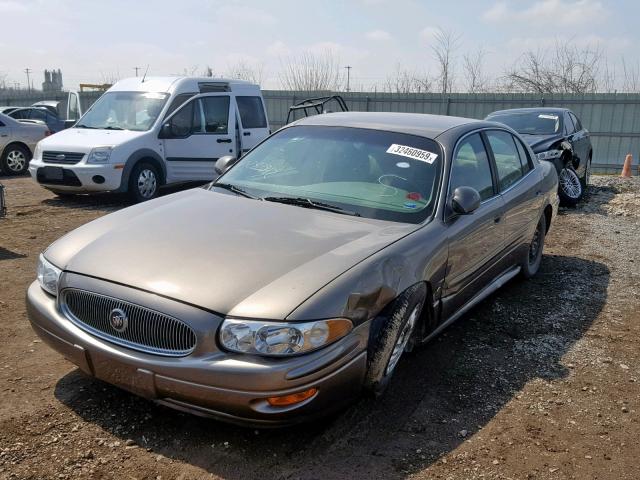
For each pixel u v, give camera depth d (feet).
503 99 68.49
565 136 35.17
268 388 8.79
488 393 12.14
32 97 104.53
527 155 19.07
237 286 9.44
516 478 9.50
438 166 13.52
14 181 40.73
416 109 71.61
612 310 17.24
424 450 10.09
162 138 32.68
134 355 9.43
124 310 9.62
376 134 14.60
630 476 9.71
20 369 12.23
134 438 10.03
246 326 8.93
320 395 9.23
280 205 12.76
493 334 15.19
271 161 14.74
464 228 13.21
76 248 11.10
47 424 10.31
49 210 29.17
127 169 30.83
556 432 10.86
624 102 64.64
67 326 10.23
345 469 9.47
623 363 13.82
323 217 12.16
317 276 9.70
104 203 31.45
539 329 15.62
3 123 43.88
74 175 30.27
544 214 19.85
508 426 10.97
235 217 11.89
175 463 9.45
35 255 20.59
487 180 15.39
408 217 12.46
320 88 82.33
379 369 10.21
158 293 9.42
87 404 10.97
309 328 9.02
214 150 34.60
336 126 15.24
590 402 11.99
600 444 10.57
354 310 9.64
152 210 12.54
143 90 34.24
